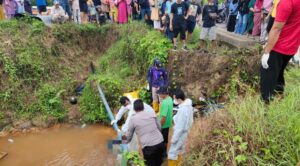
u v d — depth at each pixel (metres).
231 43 9.84
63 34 12.04
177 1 9.49
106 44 12.97
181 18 9.47
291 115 3.62
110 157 7.48
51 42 11.46
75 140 8.58
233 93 8.21
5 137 8.73
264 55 3.88
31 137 8.77
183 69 9.16
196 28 11.71
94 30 12.91
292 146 3.40
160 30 11.34
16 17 11.64
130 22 12.66
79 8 13.20
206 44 10.06
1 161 7.55
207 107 7.82
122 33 12.38
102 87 9.74
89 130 9.20
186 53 9.20
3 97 9.41
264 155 3.51
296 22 3.77
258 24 9.45
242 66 8.37
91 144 8.30
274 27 3.69
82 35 12.65
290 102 3.86
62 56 11.62
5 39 10.35
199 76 8.94
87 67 12.02
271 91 4.08
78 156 7.71
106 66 11.62
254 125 3.75
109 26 13.04
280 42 3.86
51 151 8.00
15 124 9.20
